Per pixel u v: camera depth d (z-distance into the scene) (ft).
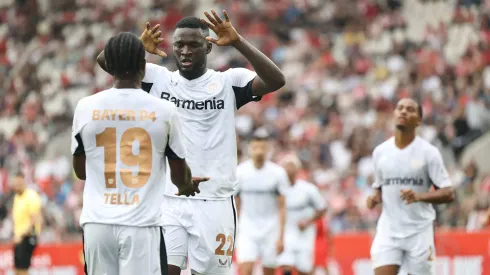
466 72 225.97
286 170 127.95
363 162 192.03
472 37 253.44
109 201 54.19
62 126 237.04
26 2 311.88
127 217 53.78
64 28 298.56
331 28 275.18
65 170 210.79
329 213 169.89
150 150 54.60
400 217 87.15
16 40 300.40
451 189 85.61
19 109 255.91
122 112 54.70
